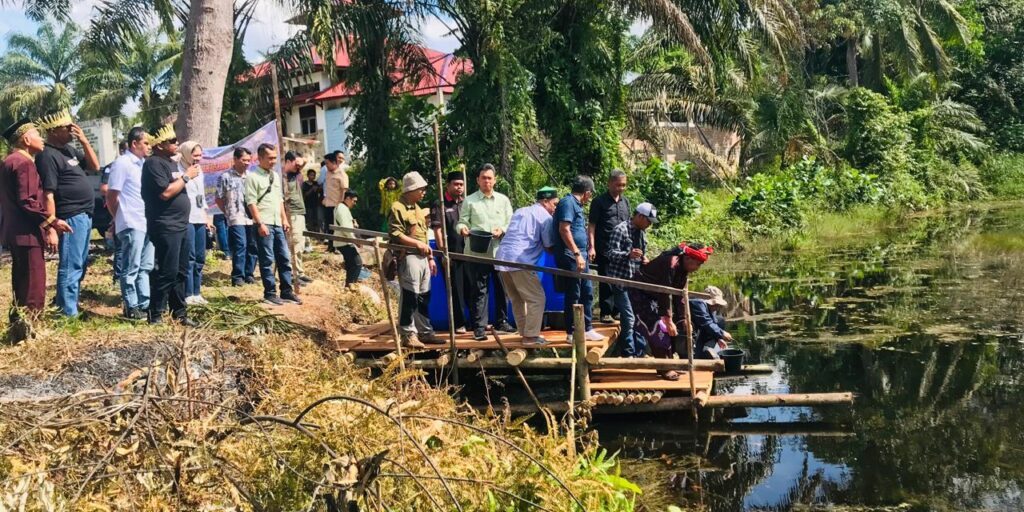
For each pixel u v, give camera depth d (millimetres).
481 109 16797
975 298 11914
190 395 4102
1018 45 38562
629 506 5070
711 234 20125
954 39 35406
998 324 10164
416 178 7395
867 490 5520
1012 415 6957
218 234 11617
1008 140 37438
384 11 17234
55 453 3453
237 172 9406
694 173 30234
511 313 8258
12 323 6352
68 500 3338
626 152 26047
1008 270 14359
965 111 35000
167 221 6824
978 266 15039
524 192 16672
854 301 12125
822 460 6109
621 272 7707
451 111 17734
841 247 19594
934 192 31594
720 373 8438
